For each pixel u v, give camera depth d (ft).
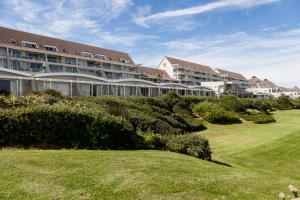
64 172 26.40
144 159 33.73
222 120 110.83
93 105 61.62
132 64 288.30
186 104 117.60
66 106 43.60
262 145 73.67
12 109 39.78
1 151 33.91
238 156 62.44
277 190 29.27
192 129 90.99
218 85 299.17
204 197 23.82
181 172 29.89
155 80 305.53
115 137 43.47
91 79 119.44
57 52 224.94
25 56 206.59
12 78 93.15
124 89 136.05
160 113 84.89
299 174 50.31
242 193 26.11
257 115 126.52
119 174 26.91
